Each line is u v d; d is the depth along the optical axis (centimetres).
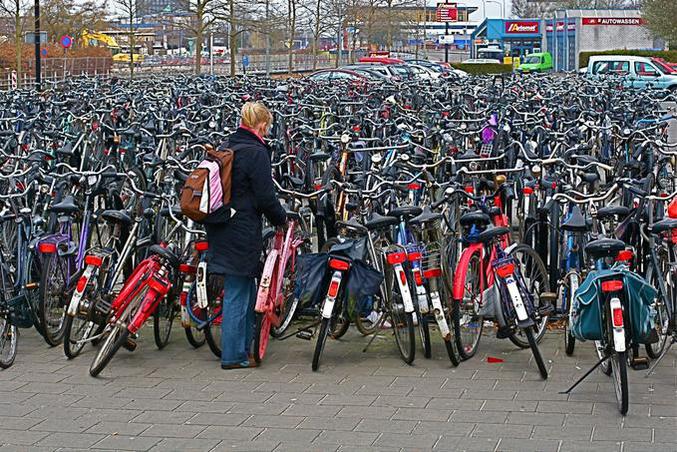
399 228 748
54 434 598
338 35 5484
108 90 2242
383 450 563
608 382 685
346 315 737
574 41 6738
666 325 702
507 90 2122
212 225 733
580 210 784
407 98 1973
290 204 851
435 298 725
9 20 4241
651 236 712
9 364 738
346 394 668
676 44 5831
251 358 739
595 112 1552
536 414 620
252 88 2181
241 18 4112
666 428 591
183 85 2328
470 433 588
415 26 7075
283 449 568
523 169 874
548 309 755
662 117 1423
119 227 789
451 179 827
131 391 682
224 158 726
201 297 736
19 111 1616
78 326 773
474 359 746
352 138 1162
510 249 771
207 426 609
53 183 838
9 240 761
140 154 1161
